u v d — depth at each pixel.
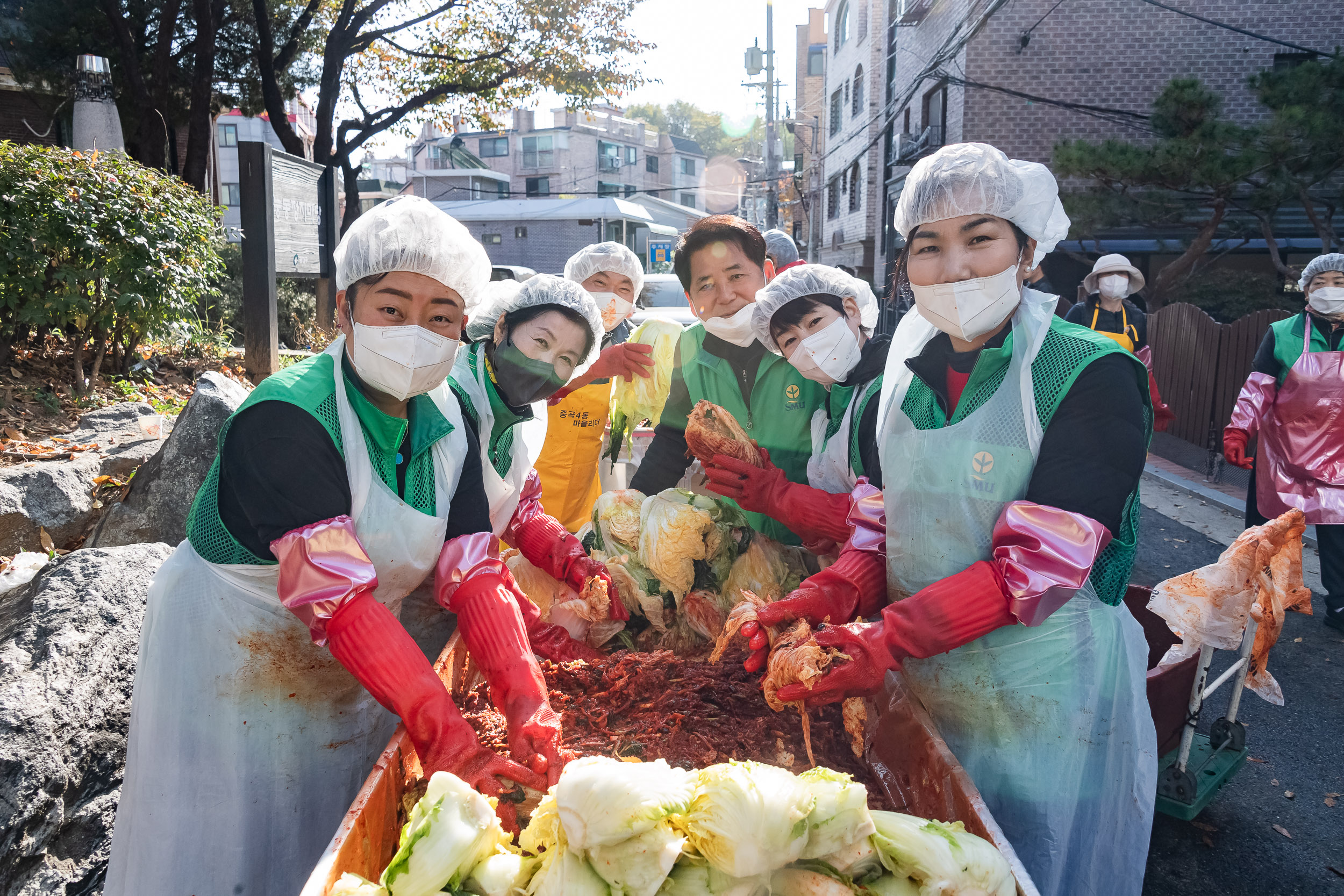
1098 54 17.00
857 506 2.41
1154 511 8.42
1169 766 3.32
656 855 1.30
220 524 2.09
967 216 1.97
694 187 71.94
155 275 7.61
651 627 2.74
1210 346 10.98
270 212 9.52
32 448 5.83
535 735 1.82
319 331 14.91
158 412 7.46
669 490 2.77
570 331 2.61
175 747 2.10
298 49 18.20
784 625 2.04
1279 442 5.54
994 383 2.03
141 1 15.71
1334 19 16.45
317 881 1.38
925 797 1.93
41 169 7.23
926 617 1.89
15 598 3.14
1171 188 12.51
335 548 1.91
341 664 2.12
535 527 2.77
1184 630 3.01
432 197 54.38
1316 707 4.58
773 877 1.37
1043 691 2.03
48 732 2.56
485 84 21.00
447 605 2.18
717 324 2.94
